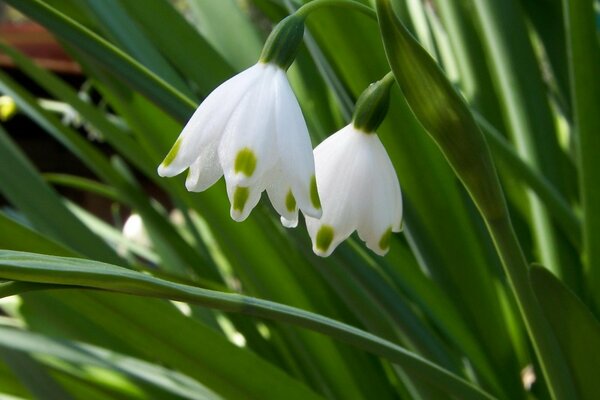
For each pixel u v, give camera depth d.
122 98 0.29
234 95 0.22
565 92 0.34
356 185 0.23
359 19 0.28
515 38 0.31
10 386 0.32
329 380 0.30
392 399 0.31
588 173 0.27
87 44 0.25
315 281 0.31
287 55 0.22
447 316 0.29
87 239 0.31
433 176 0.29
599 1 0.39
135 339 0.27
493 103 0.33
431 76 0.22
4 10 1.02
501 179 0.32
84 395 0.31
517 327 0.32
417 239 0.29
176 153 0.22
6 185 0.31
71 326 0.32
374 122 0.23
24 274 0.20
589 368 0.24
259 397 0.28
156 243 0.42
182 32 0.29
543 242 0.31
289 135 0.21
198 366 0.27
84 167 0.72
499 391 0.29
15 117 0.69
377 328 0.28
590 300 0.28
